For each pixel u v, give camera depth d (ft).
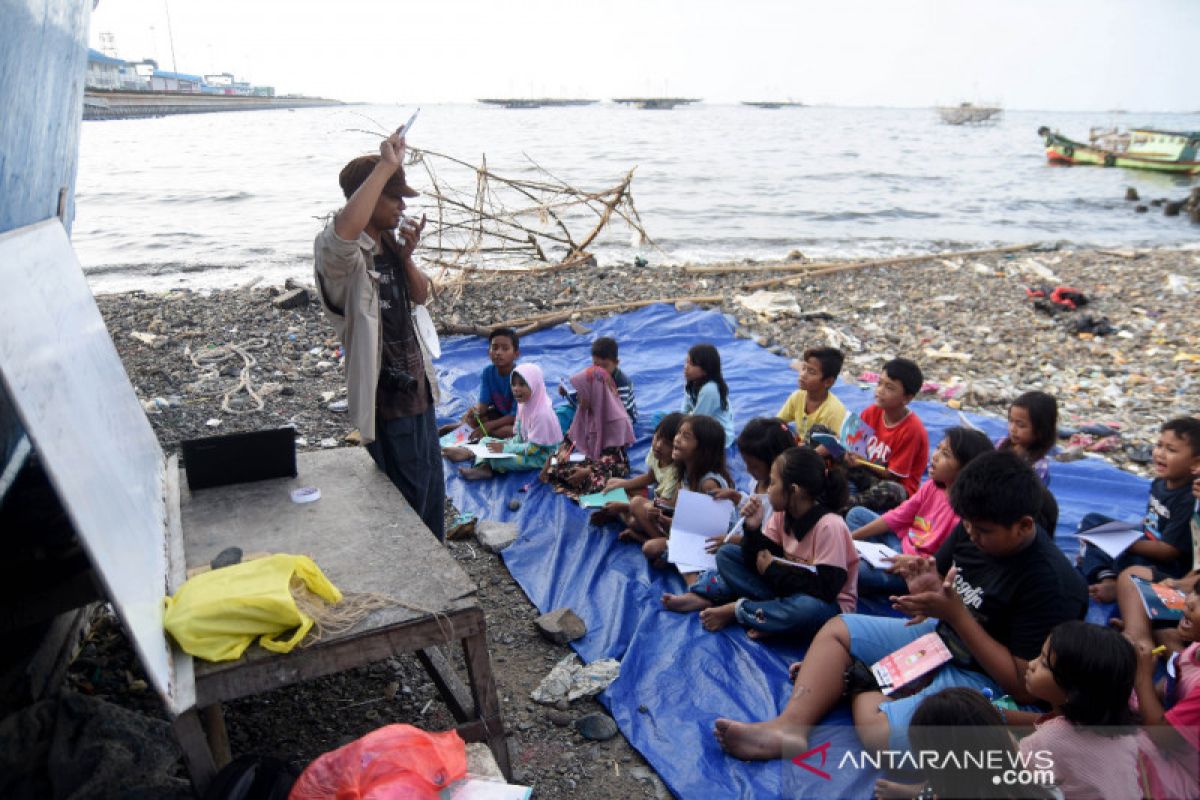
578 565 15.55
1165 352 28.96
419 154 37.68
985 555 10.59
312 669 8.56
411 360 13.28
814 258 51.01
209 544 10.80
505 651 13.29
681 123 313.12
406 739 8.11
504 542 16.34
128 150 139.44
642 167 108.78
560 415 20.21
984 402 24.77
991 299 37.01
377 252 12.82
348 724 11.33
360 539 10.94
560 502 17.78
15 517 11.06
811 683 10.89
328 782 7.77
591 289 37.45
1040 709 9.78
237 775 7.81
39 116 11.43
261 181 90.07
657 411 22.68
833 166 119.55
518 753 10.98
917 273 42.96
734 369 27.17
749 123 332.60
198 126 251.60
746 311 34.63
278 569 9.23
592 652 13.16
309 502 12.01
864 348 30.22
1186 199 74.08
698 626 13.41
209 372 26.04
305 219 65.31
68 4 11.91
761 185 91.91
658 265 45.37
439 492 14.25
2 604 9.82
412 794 7.40
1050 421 14.25
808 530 12.71
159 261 48.83
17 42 9.75
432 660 11.37
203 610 8.44
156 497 11.26
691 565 14.19
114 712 9.18
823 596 12.44
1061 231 64.75
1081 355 29.09
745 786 10.16
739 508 15.16
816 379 17.85
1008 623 10.23
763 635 12.88
